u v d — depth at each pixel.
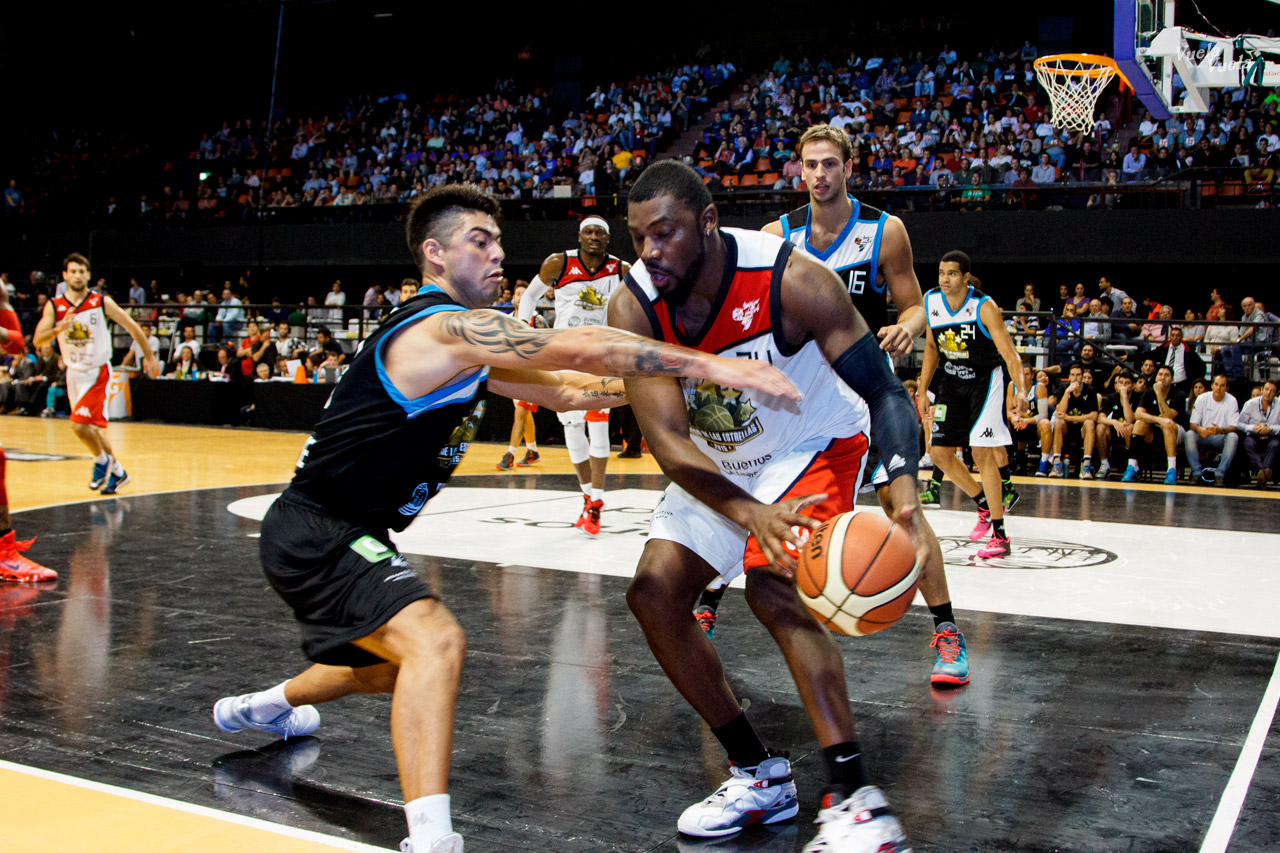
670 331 2.46
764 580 2.39
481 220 2.33
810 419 2.61
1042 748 2.93
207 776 2.70
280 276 21.48
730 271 2.37
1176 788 2.64
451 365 2.16
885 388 2.33
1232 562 5.91
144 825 2.38
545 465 11.23
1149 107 9.46
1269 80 9.12
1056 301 16.41
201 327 17.45
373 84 26.89
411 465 2.32
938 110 18.86
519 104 24.02
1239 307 15.52
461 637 2.18
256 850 2.26
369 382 2.26
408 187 20.83
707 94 21.88
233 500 7.98
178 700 3.32
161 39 26.95
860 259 3.68
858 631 2.14
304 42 26.80
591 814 2.48
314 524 2.32
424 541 6.39
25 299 19.34
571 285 6.74
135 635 4.11
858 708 3.29
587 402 2.70
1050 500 8.77
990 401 5.97
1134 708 3.31
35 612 4.46
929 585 3.59
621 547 6.21
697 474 2.27
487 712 3.22
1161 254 13.99
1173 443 10.17
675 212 2.24
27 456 10.82
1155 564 5.85
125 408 16.06
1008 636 4.24
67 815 2.44
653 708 3.26
